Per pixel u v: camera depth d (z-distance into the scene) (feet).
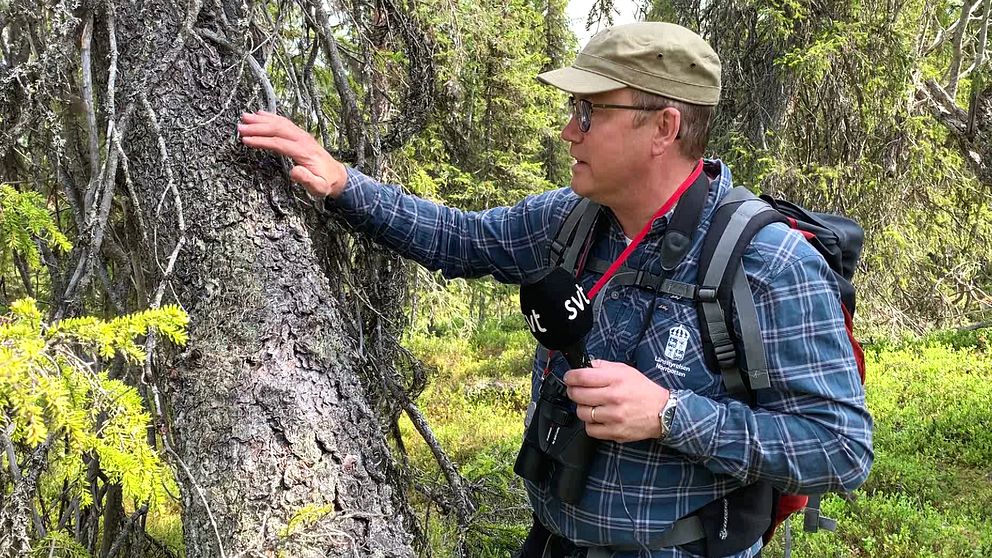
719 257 4.29
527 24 18.49
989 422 20.33
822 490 4.24
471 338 35.73
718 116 20.84
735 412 4.19
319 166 5.08
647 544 4.55
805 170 19.86
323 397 4.66
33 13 5.22
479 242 5.90
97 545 6.10
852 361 4.28
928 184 21.17
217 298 4.59
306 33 6.10
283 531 4.18
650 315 4.48
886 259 20.89
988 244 24.14
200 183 4.67
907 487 16.88
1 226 4.47
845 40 18.11
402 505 6.56
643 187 4.58
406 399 6.63
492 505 8.00
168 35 4.73
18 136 4.92
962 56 21.30
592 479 4.64
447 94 10.49
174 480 3.94
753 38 20.22
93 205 4.43
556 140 27.53
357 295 5.86
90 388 3.23
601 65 4.46
